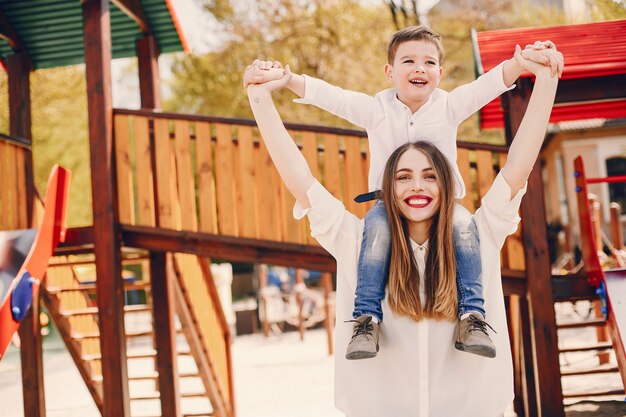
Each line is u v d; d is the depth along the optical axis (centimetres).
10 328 503
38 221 727
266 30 1808
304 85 295
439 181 288
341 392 302
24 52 793
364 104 312
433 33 312
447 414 297
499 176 283
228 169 655
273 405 918
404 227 297
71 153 1944
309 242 641
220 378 834
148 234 666
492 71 297
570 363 966
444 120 310
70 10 755
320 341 1523
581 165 627
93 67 655
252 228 648
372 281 289
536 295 596
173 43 826
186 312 746
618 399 750
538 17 1706
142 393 1090
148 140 667
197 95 1861
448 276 286
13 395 1041
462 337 280
